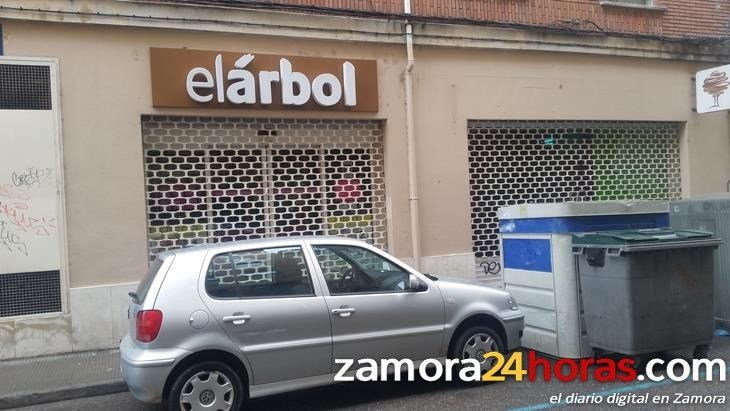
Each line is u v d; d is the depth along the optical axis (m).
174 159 8.41
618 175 11.28
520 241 7.25
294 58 8.74
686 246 6.25
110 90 7.90
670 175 11.71
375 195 9.53
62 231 7.67
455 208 9.75
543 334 6.90
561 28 10.30
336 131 9.31
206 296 5.12
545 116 10.39
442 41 9.59
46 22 7.61
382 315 5.62
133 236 7.99
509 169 10.45
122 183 7.95
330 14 8.88
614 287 6.18
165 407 5.86
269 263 5.43
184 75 8.18
